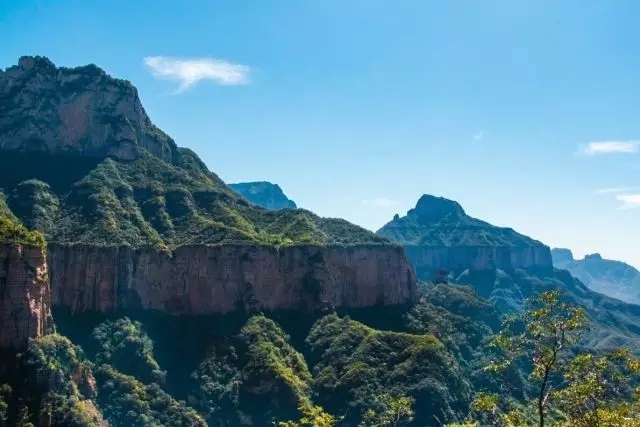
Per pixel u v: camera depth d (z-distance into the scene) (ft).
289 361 571.28
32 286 412.36
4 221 433.89
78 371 433.07
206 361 556.10
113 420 458.09
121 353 528.63
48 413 380.58
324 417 430.61
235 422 506.89
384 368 551.18
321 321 638.53
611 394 190.39
